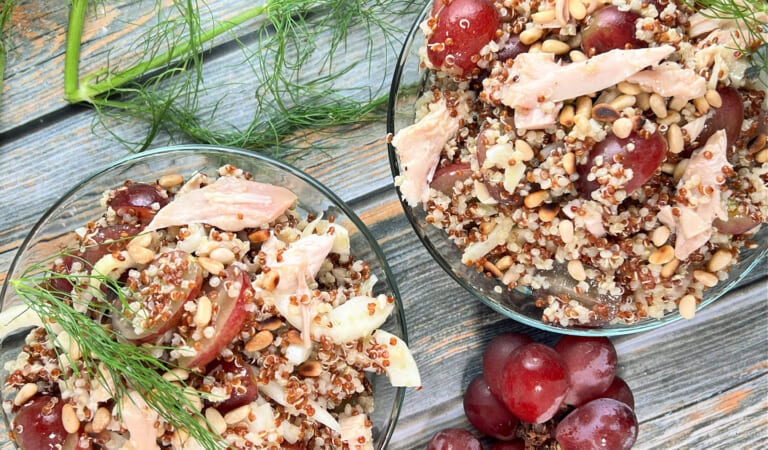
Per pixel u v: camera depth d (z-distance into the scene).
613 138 0.41
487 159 0.42
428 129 0.43
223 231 0.43
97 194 0.44
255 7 0.48
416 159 0.43
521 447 0.48
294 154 0.49
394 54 0.49
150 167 0.44
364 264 0.45
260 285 0.42
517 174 0.42
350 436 0.43
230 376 0.42
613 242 0.43
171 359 0.41
